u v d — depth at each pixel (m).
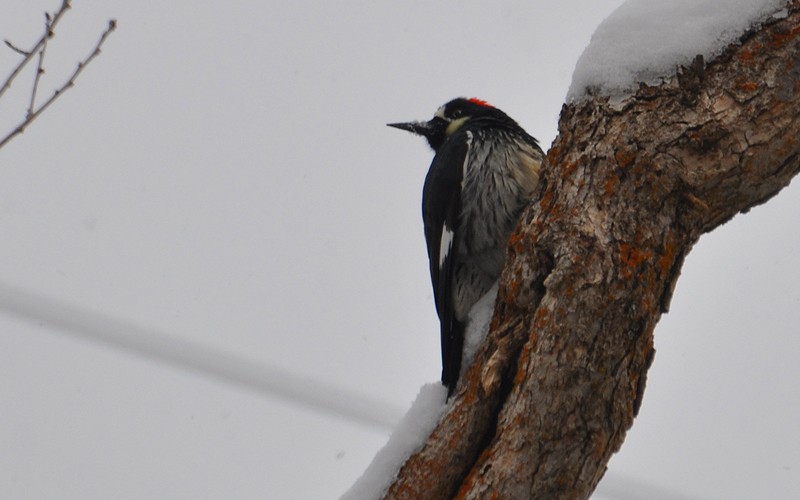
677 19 6.10
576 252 5.83
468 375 6.27
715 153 5.87
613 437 5.73
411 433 6.34
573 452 5.65
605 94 6.18
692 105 5.93
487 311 6.71
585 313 5.70
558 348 5.68
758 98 5.84
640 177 5.93
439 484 6.08
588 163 6.08
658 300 5.90
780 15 5.95
